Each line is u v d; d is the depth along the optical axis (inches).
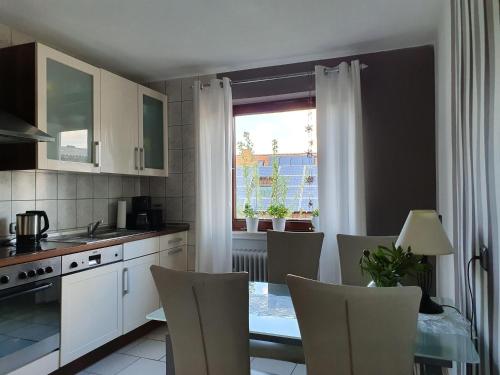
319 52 118.8
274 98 135.8
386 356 45.5
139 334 118.9
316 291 46.5
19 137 83.4
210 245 132.0
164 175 140.4
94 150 107.8
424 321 61.4
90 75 107.5
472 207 59.6
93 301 97.0
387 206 116.1
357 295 44.2
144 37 106.0
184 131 141.7
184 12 91.3
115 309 104.7
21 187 100.6
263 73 132.3
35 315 81.4
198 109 132.3
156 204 145.8
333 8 90.4
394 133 115.9
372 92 118.1
